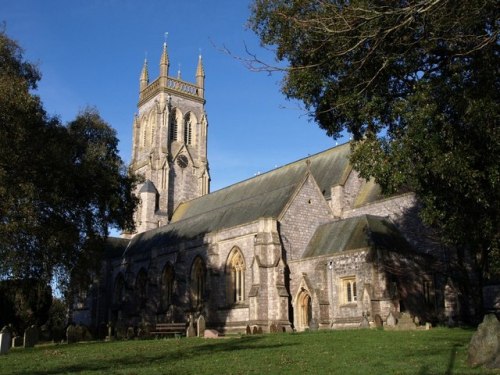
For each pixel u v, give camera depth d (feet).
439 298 149.69
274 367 62.39
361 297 145.48
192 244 202.28
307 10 70.18
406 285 146.41
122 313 243.60
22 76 131.64
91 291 266.16
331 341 94.48
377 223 167.12
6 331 96.53
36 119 120.06
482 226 76.02
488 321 59.72
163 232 254.06
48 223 125.18
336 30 60.64
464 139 71.15
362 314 142.31
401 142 74.08
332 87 78.48
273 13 73.20
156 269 224.74
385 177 76.64
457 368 56.70
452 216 79.61
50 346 118.93
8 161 112.78
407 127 74.08
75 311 276.21
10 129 112.37
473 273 150.92
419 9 56.70
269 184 238.89
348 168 204.23
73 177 129.59
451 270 154.71
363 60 66.49
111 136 157.89
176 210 304.30
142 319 220.23
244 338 114.01
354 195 202.90
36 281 135.03
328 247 166.09
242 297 176.04
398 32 67.00
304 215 181.57
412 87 75.97
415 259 152.35
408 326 121.80
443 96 72.64
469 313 146.92
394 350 75.66
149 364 69.36
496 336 58.39
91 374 59.88
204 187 319.47
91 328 219.61
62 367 68.74
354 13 59.06
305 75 77.46
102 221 145.48
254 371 59.52
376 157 76.64
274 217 171.94
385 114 80.43
